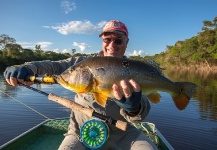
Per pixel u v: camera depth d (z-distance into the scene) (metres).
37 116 2.50
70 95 3.99
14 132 2.04
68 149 0.86
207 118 2.51
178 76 10.00
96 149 0.91
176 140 1.88
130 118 0.86
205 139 1.88
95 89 0.70
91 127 0.89
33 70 0.85
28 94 4.02
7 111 2.66
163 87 0.78
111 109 0.90
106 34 0.96
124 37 0.97
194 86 0.80
